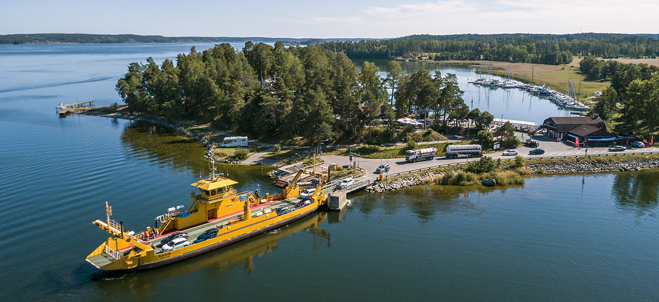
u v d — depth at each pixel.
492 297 62.31
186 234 72.50
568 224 86.19
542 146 135.62
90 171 116.00
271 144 145.88
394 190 106.06
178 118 192.62
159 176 112.38
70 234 77.62
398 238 80.44
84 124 191.25
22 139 156.12
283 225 85.69
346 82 153.00
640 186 107.44
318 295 62.59
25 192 98.44
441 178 111.75
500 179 110.19
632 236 81.12
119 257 65.12
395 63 174.75
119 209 89.00
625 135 145.62
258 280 66.75
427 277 67.31
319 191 95.56
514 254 74.44
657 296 63.09
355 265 71.00
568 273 68.75
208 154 136.00
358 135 143.00
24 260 68.88
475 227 84.88
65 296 60.59
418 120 159.25
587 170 119.69
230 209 82.31
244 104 162.50
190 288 64.25
